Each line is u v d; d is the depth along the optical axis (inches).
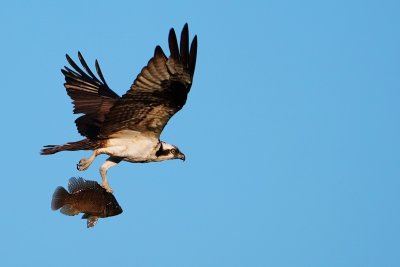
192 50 502.3
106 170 570.3
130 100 523.5
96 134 606.2
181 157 594.6
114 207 498.6
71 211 490.3
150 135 565.3
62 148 549.0
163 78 509.0
